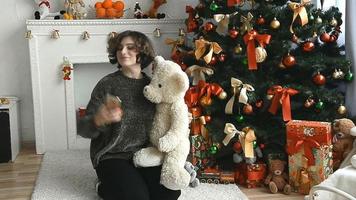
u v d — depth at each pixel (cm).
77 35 318
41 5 318
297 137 234
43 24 311
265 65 260
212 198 232
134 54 214
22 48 336
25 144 346
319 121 251
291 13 247
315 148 230
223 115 263
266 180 249
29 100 343
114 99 207
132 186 199
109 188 204
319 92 247
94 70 346
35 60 315
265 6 253
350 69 260
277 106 248
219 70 265
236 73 262
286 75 264
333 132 252
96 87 220
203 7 278
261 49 244
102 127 210
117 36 219
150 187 210
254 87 251
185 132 215
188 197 233
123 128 214
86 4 337
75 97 347
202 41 258
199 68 265
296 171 239
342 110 253
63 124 327
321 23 249
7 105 303
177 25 330
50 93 321
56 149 329
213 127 255
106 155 218
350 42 263
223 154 278
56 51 317
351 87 264
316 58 251
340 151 251
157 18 328
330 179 203
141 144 221
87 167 286
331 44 269
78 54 320
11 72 338
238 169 260
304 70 256
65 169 281
